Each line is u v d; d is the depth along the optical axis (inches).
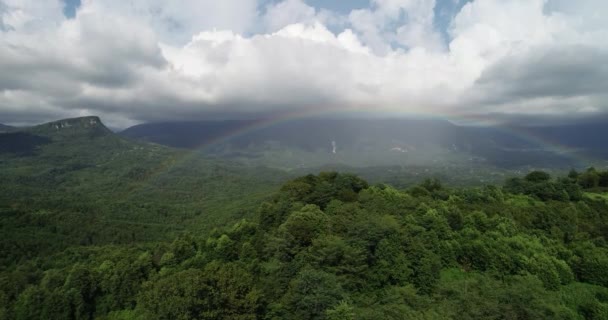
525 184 3368.6
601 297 1702.8
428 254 1800.0
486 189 3174.2
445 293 1537.9
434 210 2198.6
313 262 1707.7
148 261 2556.6
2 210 6914.4
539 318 1298.0
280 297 1585.9
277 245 1921.8
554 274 1754.4
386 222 1894.7
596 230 2418.8
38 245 5659.5
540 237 2162.9
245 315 1398.9
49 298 2347.4
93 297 2422.5
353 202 2642.7
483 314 1321.4
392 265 1713.8
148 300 1630.2
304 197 2898.6
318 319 1363.2
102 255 4141.2
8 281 3248.0
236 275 1557.6
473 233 2069.4
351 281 1611.7
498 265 1822.1
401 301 1482.5
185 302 1379.2
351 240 1802.4
